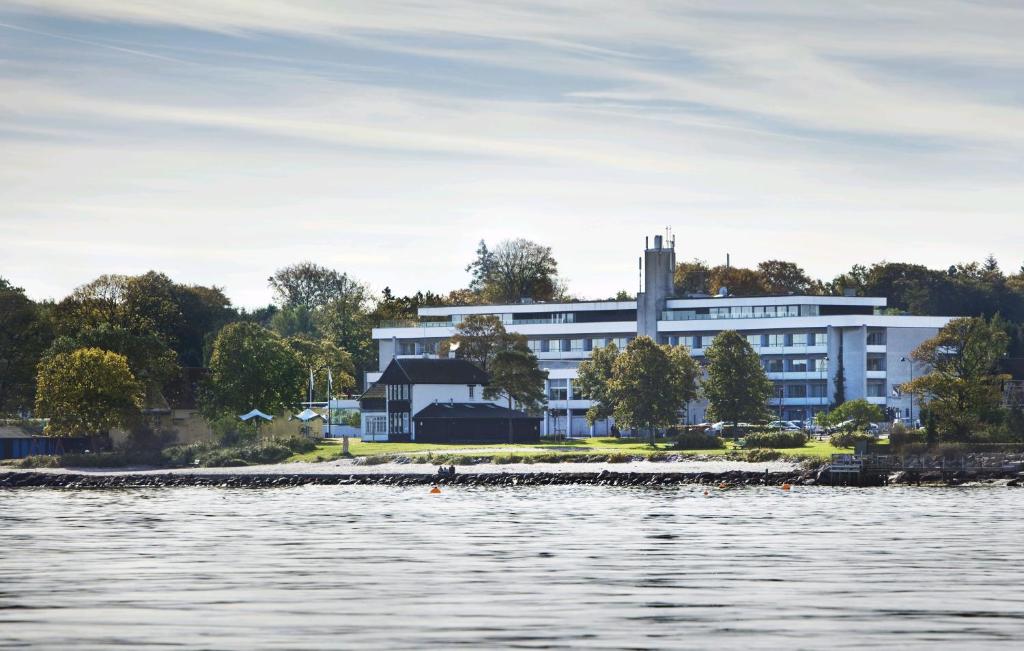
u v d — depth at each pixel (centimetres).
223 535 16525
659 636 9188
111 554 14388
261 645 8919
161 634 9319
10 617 10056
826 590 11250
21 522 18688
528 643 8956
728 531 16412
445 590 11419
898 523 17250
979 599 10700
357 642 9012
